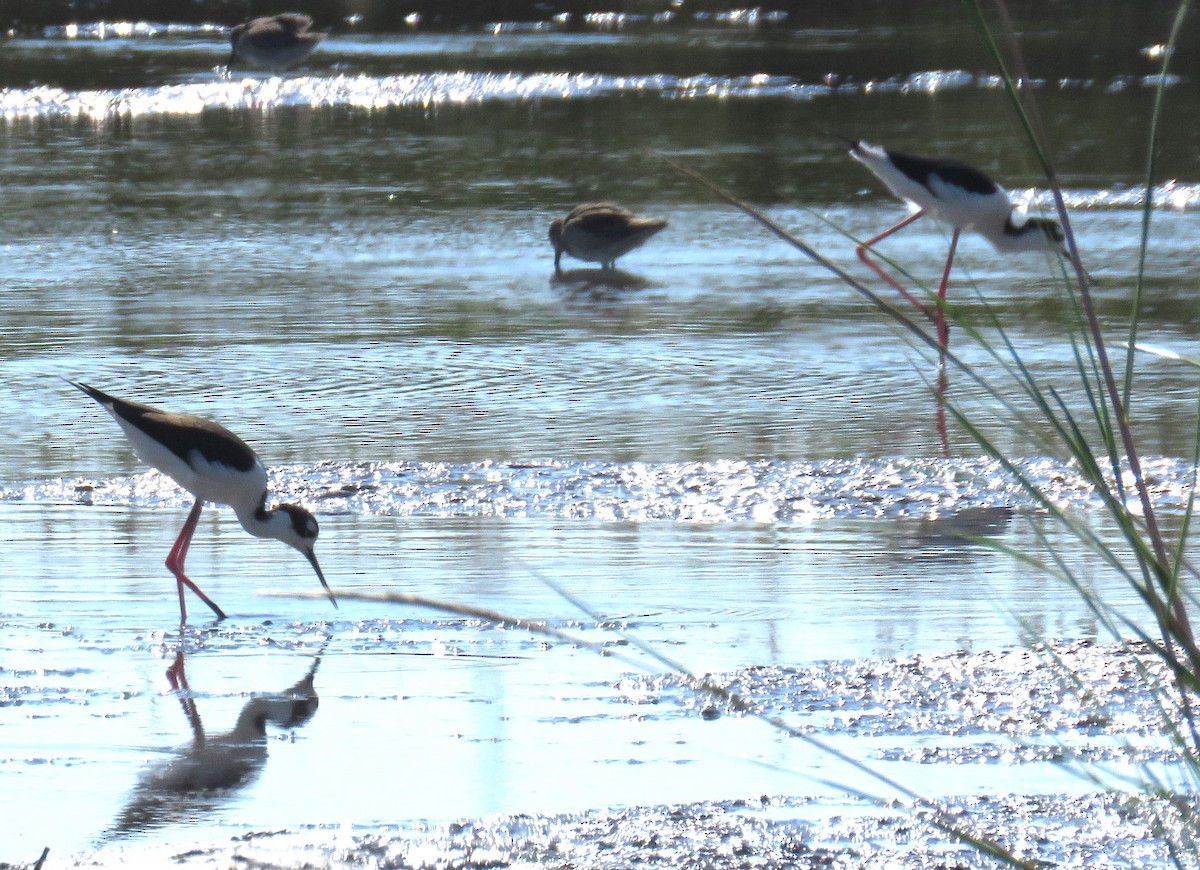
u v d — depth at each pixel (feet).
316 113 123.75
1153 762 25.23
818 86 134.82
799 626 31.94
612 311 65.31
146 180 95.40
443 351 58.18
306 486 42.19
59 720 27.43
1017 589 34.14
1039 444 16.93
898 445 46.11
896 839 22.94
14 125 115.96
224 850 22.58
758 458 44.88
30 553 37.06
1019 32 167.12
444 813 23.81
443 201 90.17
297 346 58.54
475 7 192.13
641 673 29.50
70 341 58.59
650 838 22.95
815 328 62.28
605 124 116.78
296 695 28.76
